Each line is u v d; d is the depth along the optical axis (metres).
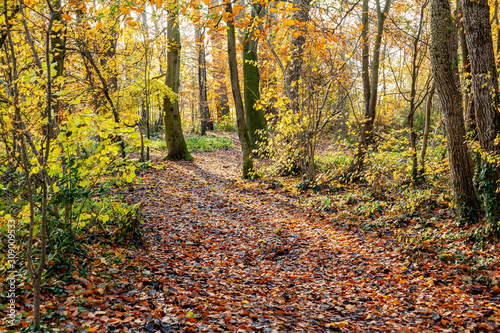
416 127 21.00
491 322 3.91
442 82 6.91
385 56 13.74
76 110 5.78
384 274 5.70
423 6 9.83
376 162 10.92
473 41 6.31
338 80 10.88
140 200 9.83
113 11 5.40
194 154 20.80
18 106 3.19
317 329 3.89
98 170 4.30
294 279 5.64
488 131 6.32
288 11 5.65
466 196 7.00
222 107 34.97
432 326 3.92
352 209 9.43
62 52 7.48
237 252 6.87
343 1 7.42
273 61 14.49
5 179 4.34
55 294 4.01
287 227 8.53
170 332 3.45
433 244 6.48
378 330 3.88
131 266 5.33
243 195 11.71
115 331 3.35
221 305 4.32
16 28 3.78
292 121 11.62
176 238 7.23
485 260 5.50
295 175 14.23
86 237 5.92
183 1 7.38
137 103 14.39
